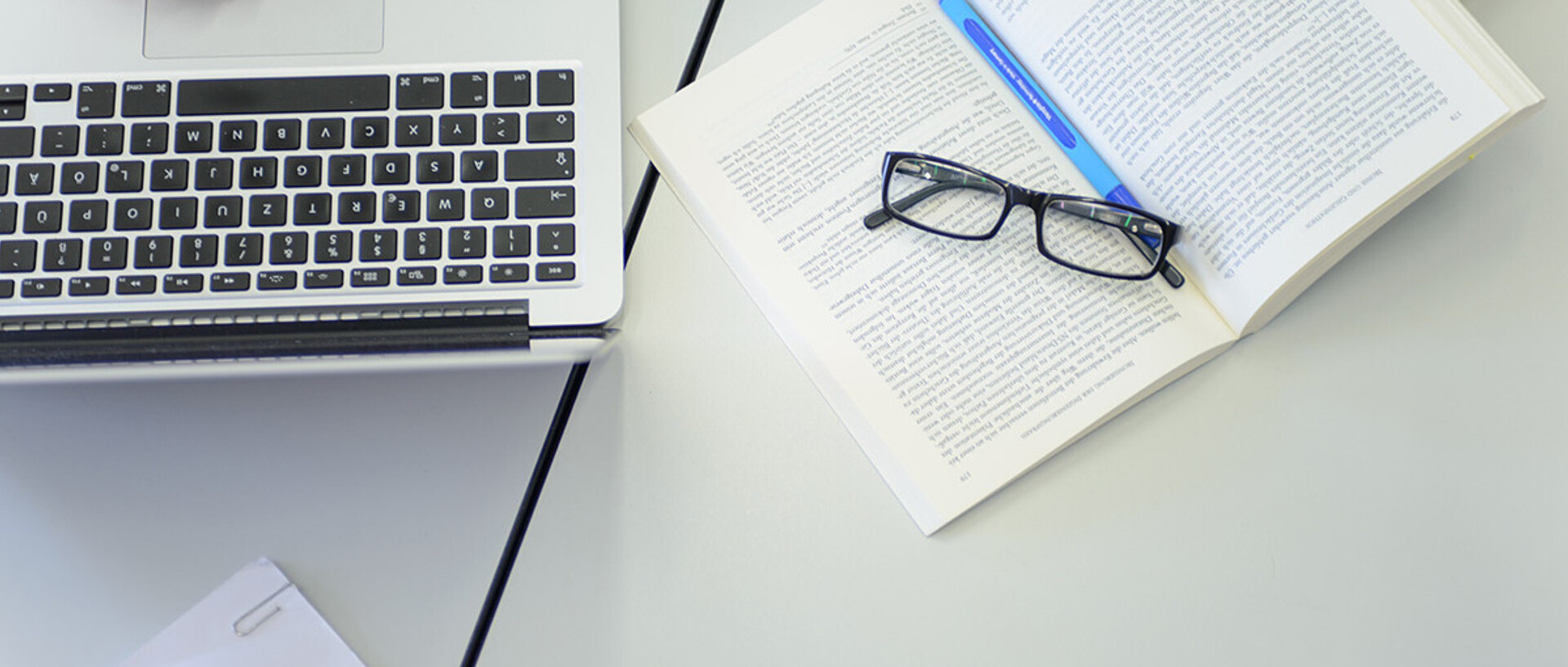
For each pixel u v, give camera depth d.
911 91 0.59
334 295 0.49
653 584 0.54
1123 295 0.56
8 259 0.48
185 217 0.49
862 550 0.54
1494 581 0.55
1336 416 0.56
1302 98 0.54
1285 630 0.54
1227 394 0.56
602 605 0.54
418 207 0.49
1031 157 0.58
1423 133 0.52
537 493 0.55
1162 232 0.55
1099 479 0.55
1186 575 0.55
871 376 0.55
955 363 0.56
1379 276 0.57
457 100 0.50
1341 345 0.57
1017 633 0.54
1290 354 0.57
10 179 0.48
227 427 0.55
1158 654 0.54
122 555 0.54
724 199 0.57
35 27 0.50
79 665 0.53
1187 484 0.55
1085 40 0.57
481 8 0.52
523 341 0.50
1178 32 0.56
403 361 0.54
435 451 0.55
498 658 0.53
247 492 0.54
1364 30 0.54
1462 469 0.56
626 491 0.55
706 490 0.55
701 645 0.54
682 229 0.57
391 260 0.49
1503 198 0.58
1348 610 0.54
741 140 0.58
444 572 0.54
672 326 0.56
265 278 0.48
